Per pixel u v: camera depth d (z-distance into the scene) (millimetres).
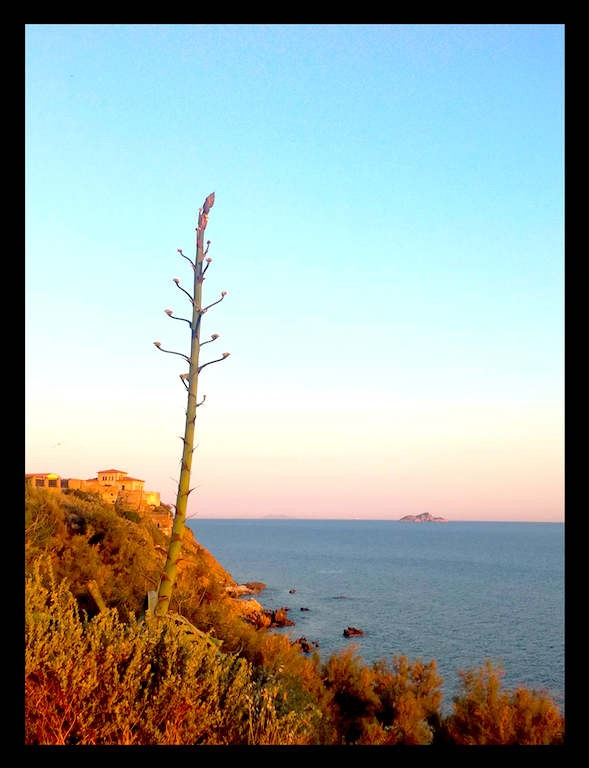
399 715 5055
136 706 3307
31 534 7129
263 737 3336
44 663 3314
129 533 10664
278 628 37000
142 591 6695
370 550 153375
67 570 6633
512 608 50625
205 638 4438
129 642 3721
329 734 4211
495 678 5020
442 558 125875
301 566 99188
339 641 32375
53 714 3156
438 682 5480
